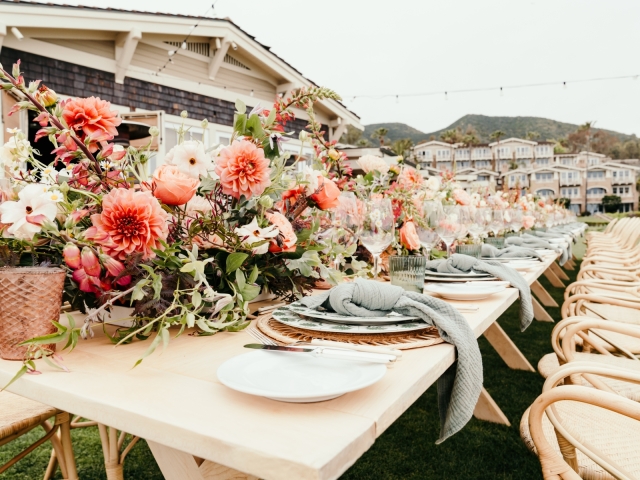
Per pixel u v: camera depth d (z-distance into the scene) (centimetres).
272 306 130
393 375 74
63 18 581
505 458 211
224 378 65
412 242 181
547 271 639
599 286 225
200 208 101
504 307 144
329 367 75
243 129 115
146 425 58
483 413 248
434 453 216
